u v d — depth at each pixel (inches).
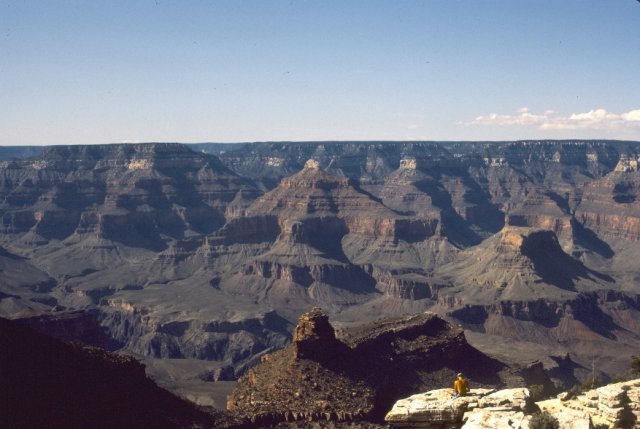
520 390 3715.6
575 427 3425.2
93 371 5836.6
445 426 3528.5
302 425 5989.2
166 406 5979.3
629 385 3912.4
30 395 5211.6
